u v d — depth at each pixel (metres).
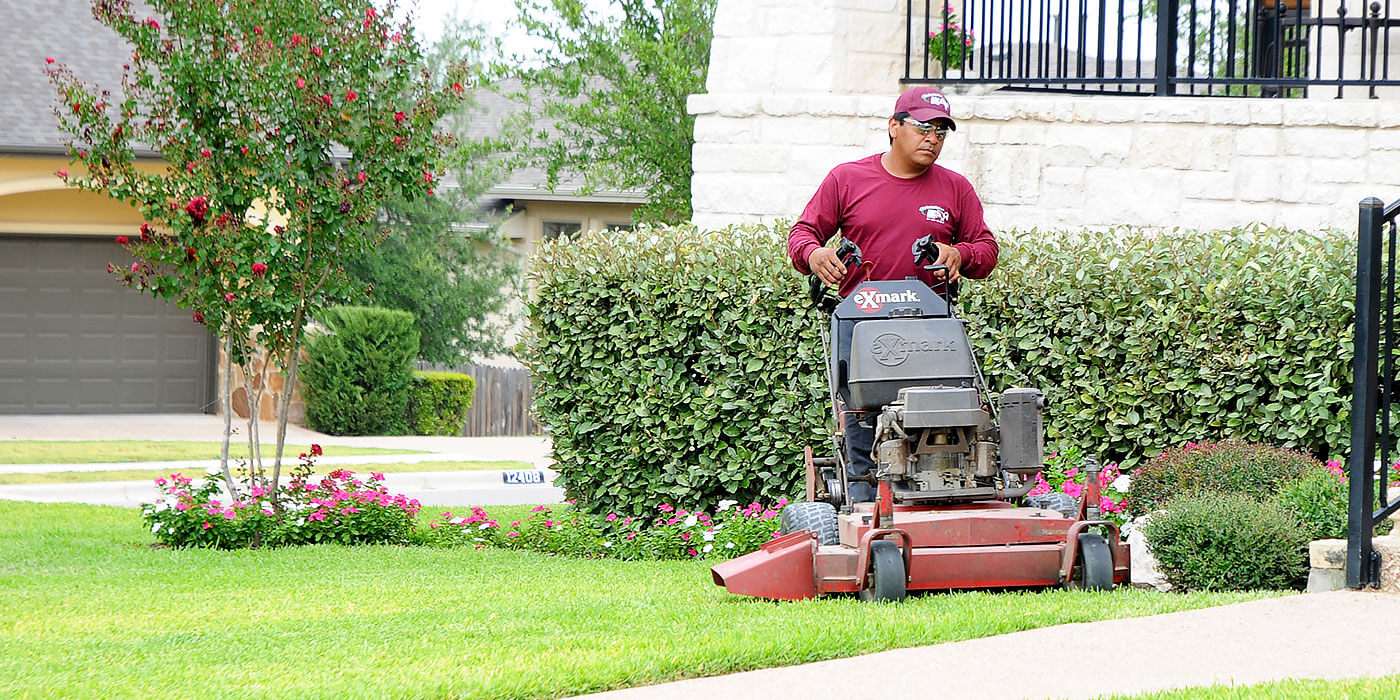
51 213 25.66
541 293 11.93
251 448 12.80
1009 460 7.35
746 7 13.84
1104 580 7.33
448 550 11.96
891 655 5.89
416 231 30.12
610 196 32.97
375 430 26.81
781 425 11.36
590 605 7.77
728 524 11.01
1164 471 9.36
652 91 26.09
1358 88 14.83
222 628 7.71
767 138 13.49
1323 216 12.15
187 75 12.04
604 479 12.05
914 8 13.88
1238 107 12.29
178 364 27.25
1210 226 12.37
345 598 8.81
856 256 7.87
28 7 25.97
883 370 7.45
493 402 29.16
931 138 8.04
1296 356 10.12
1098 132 12.64
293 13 12.20
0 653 6.89
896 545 7.18
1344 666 5.55
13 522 13.89
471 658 6.15
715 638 6.27
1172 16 13.01
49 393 26.48
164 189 12.30
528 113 28.05
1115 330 10.66
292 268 12.41
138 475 18.17
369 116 12.34
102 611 8.45
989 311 11.08
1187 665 5.60
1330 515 8.07
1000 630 6.35
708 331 11.48
